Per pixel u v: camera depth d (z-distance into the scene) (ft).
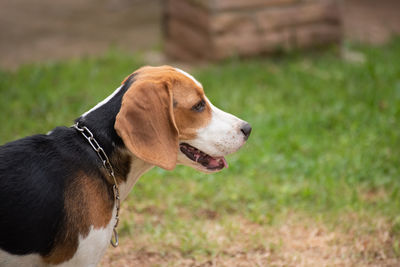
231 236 20.15
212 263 18.52
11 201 11.70
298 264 18.40
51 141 12.76
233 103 33.14
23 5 69.41
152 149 12.55
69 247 12.17
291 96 34.78
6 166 12.01
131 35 54.95
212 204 22.68
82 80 37.60
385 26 55.67
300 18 42.29
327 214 21.54
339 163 25.62
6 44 51.13
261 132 29.04
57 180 12.20
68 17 63.21
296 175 25.03
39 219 11.84
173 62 43.39
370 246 19.11
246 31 40.91
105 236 12.76
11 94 34.14
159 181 24.43
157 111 12.70
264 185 24.07
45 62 43.39
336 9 43.09
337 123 30.40
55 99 33.19
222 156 14.35
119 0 69.36
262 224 21.21
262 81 37.65
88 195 12.39
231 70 39.01
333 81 37.19
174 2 43.32
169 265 18.40
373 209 21.57
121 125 12.34
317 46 43.32
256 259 18.74
